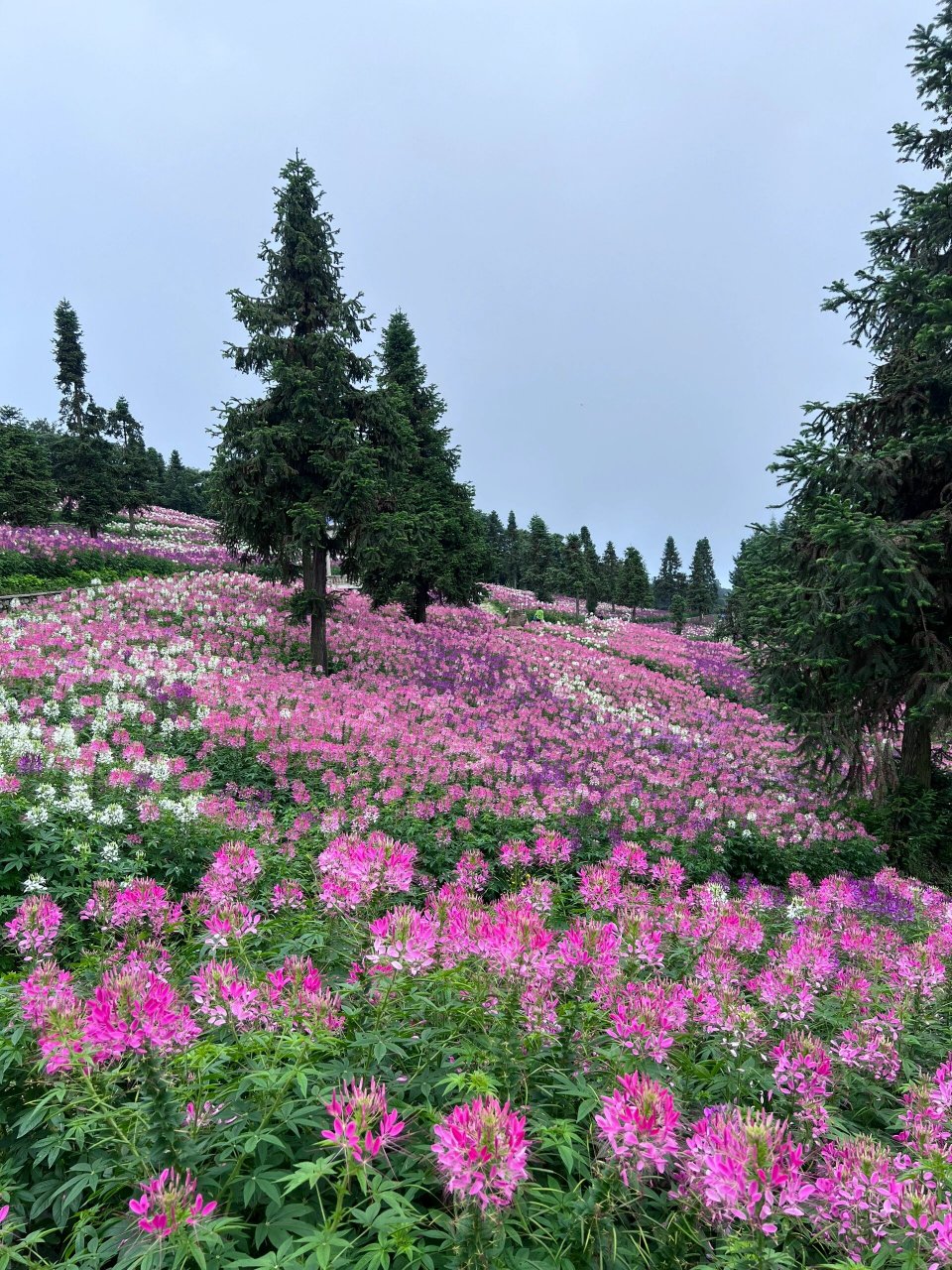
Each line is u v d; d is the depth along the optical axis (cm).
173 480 6969
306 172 1658
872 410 1135
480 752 1173
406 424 1783
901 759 1149
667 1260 226
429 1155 245
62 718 1109
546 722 1633
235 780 963
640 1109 217
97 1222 240
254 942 407
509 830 838
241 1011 279
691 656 3247
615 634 3731
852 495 1058
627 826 898
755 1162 201
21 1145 270
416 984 324
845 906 617
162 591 2177
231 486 1630
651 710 2105
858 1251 228
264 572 1828
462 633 2573
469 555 2655
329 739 1140
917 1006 392
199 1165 243
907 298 1088
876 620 981
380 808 846
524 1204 231
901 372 1086
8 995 333
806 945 407
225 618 1989
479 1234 203
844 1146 252
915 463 1054
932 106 1105
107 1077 249
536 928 304
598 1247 221
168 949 418
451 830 809
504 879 702
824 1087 291
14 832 583
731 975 372
